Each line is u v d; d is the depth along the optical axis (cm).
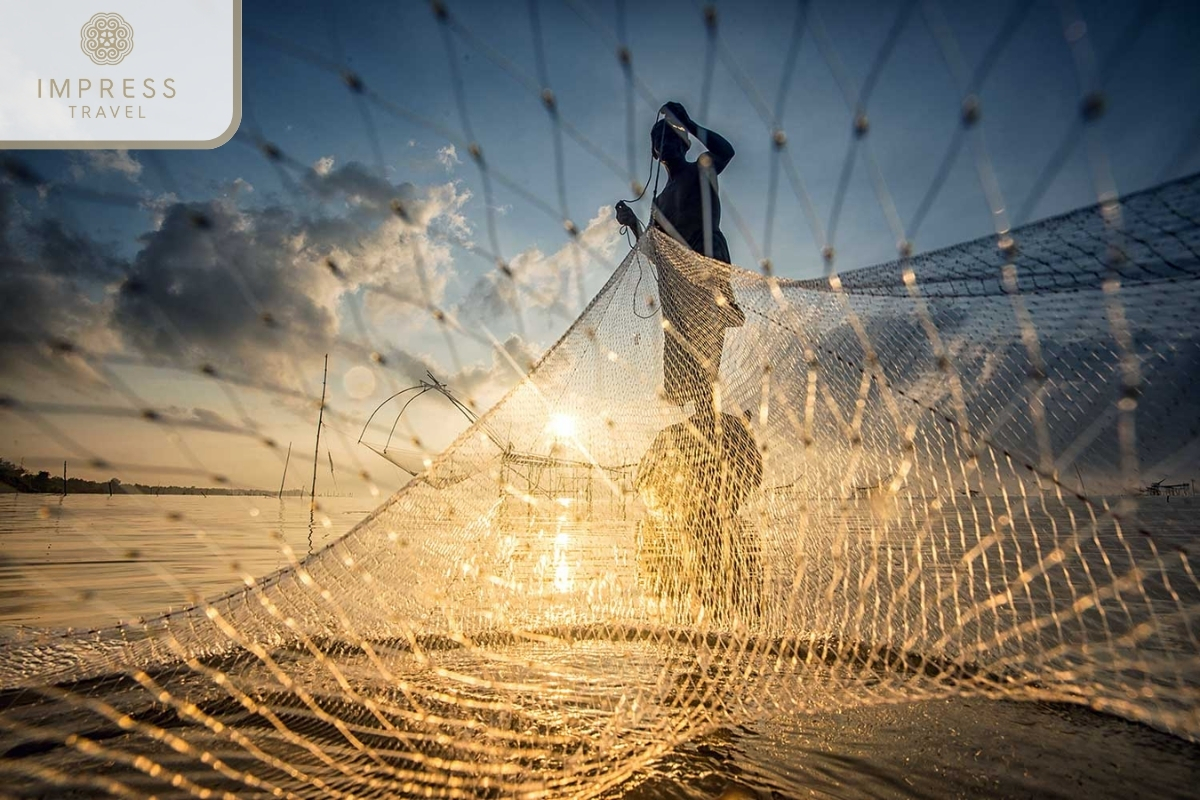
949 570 348
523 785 221
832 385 344
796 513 380
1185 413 221
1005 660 332
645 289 443
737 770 243
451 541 373
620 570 392
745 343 393
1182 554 230
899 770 242
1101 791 223
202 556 1006
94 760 241
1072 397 253
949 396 314
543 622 374
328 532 1460
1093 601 313
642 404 413
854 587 364
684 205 492
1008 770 240
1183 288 223
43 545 1136
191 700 298
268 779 223
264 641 342
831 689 308
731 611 382
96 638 350
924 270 278
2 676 317
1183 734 269
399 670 327
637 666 335
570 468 401
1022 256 242
